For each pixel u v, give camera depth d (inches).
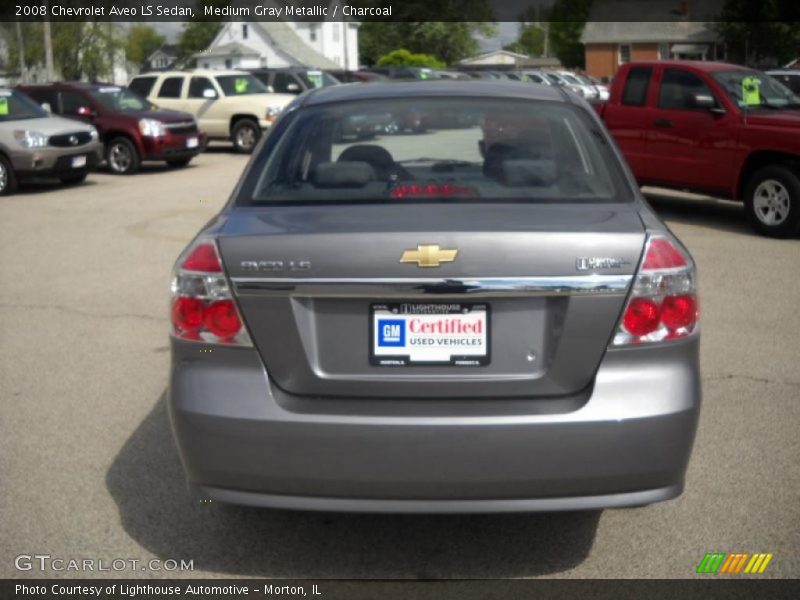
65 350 266.4
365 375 130.7
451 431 126.7
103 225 496.7
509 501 129.3
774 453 187.2
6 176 645.9
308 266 128.3
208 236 135.2
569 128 163.3
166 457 188.7
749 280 345.1
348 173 152.0
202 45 2881.4
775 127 425.1
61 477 179.0
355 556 150.1
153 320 299.0
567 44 3415.4
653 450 128.9
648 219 139.1
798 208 419.5
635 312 129.3
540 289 127.1
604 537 155.0
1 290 343.0
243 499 133.0
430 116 163.2
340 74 1352.1
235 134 954.1
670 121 468.8
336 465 128.8
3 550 151.6
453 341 130.0
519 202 145.4
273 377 131.9
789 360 249.3
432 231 127.8
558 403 129.4
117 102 810.2
